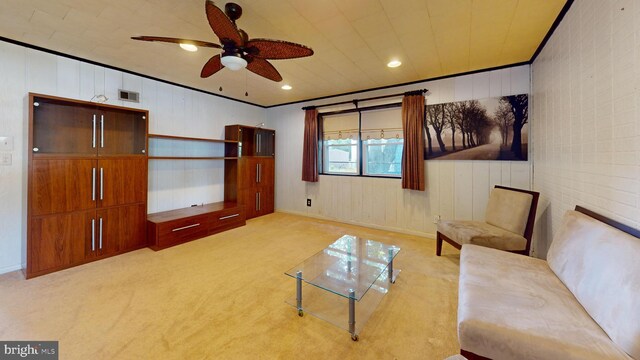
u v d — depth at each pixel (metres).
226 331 1.64
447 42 2.47
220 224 3.83
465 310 1.22
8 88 2.44
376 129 4.07
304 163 4.69
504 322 1.12
